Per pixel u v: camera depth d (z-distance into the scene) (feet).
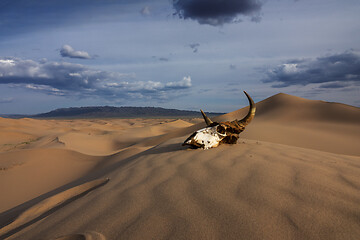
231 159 11.56
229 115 94.63
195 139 14.87
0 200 31.01
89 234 5.82
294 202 6.48
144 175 10.70
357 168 9.51
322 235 4.99
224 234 5.26
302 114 78.89
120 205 7.53
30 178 39.14
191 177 9.40
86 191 11.05
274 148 14.64
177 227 5.73
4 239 6.90
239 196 7.14
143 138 111.96
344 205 6.16
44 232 6.61
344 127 60.08
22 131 131.54
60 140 86.79
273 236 5.06
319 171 9.02
